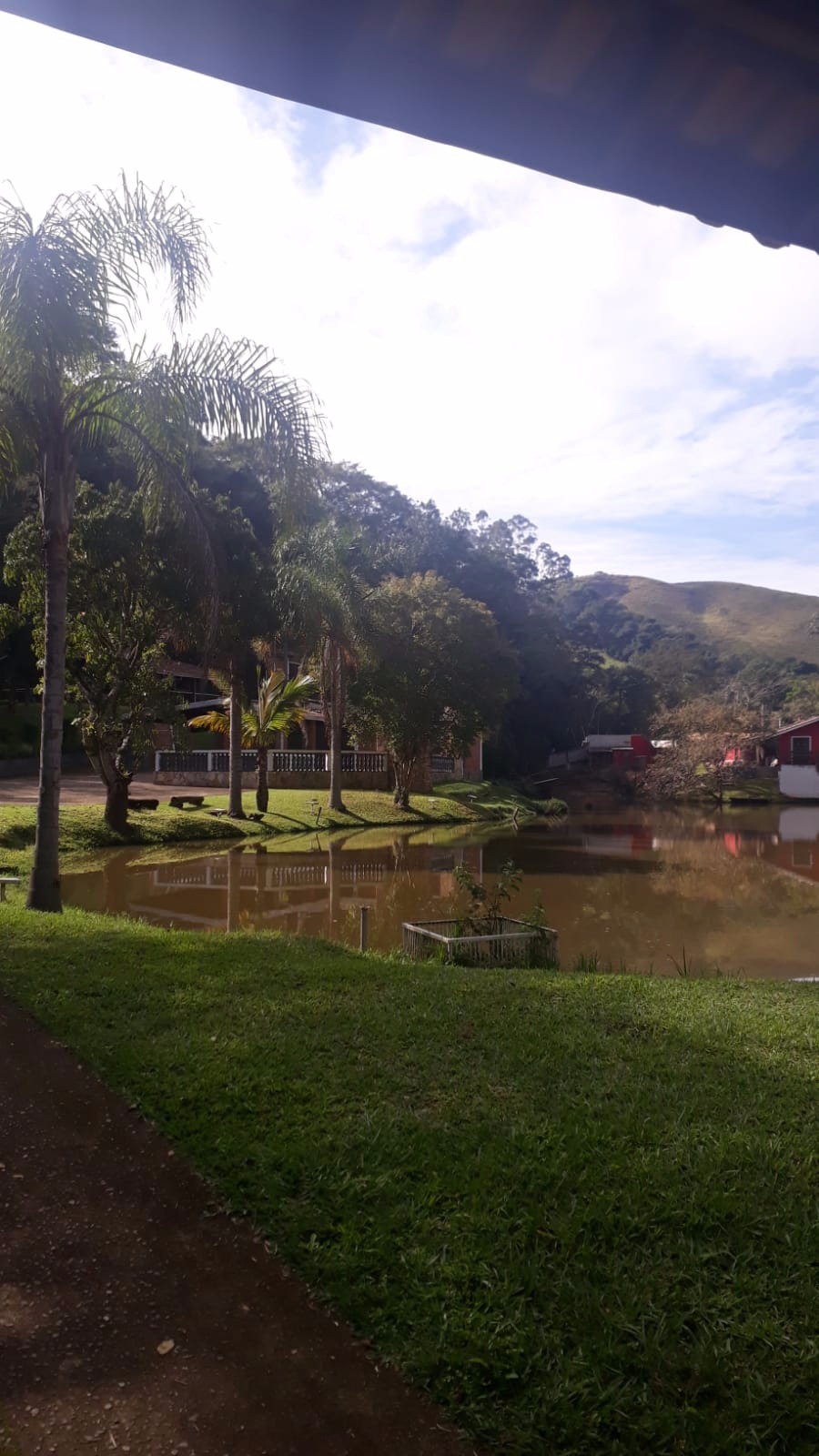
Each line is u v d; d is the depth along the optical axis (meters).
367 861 21.80
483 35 1.76
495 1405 2.80
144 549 19.08
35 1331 3.16
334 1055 5.57
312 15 1.68
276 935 10.32
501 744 62.72
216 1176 4.14
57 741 11.95
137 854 21.31
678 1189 3.96
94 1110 4.90
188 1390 2.90
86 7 1.62
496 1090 5.08
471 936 9.85
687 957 12.53
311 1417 2.79
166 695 22.09
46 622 11.92
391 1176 4.04
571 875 20.83
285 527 12.63
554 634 71.69
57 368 10.77
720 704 67.88
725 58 1.77
